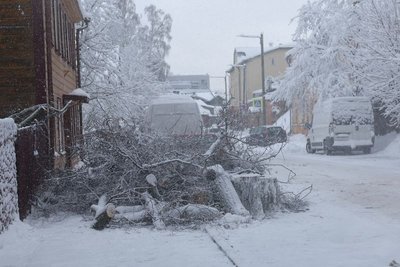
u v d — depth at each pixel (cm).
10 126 877
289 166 2161
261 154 1245
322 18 3459
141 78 3506
